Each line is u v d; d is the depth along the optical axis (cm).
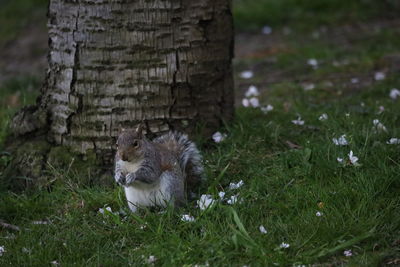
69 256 727
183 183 832
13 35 2008
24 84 1489
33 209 855
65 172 919
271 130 1028
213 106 993
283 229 748
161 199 811
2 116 1144
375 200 798
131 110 926
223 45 992
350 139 945
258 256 696
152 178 791
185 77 945
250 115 1117
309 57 1603
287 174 878
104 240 767
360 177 830
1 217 845
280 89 1318
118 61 912
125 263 711
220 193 826
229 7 995
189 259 700
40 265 711
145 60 918
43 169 934
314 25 1962
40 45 1925
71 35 913
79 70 919
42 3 2186
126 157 770
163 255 711
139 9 902
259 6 2084
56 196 881
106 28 903
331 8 2066
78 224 815
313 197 812
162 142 884
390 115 1088
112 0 895
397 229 744
